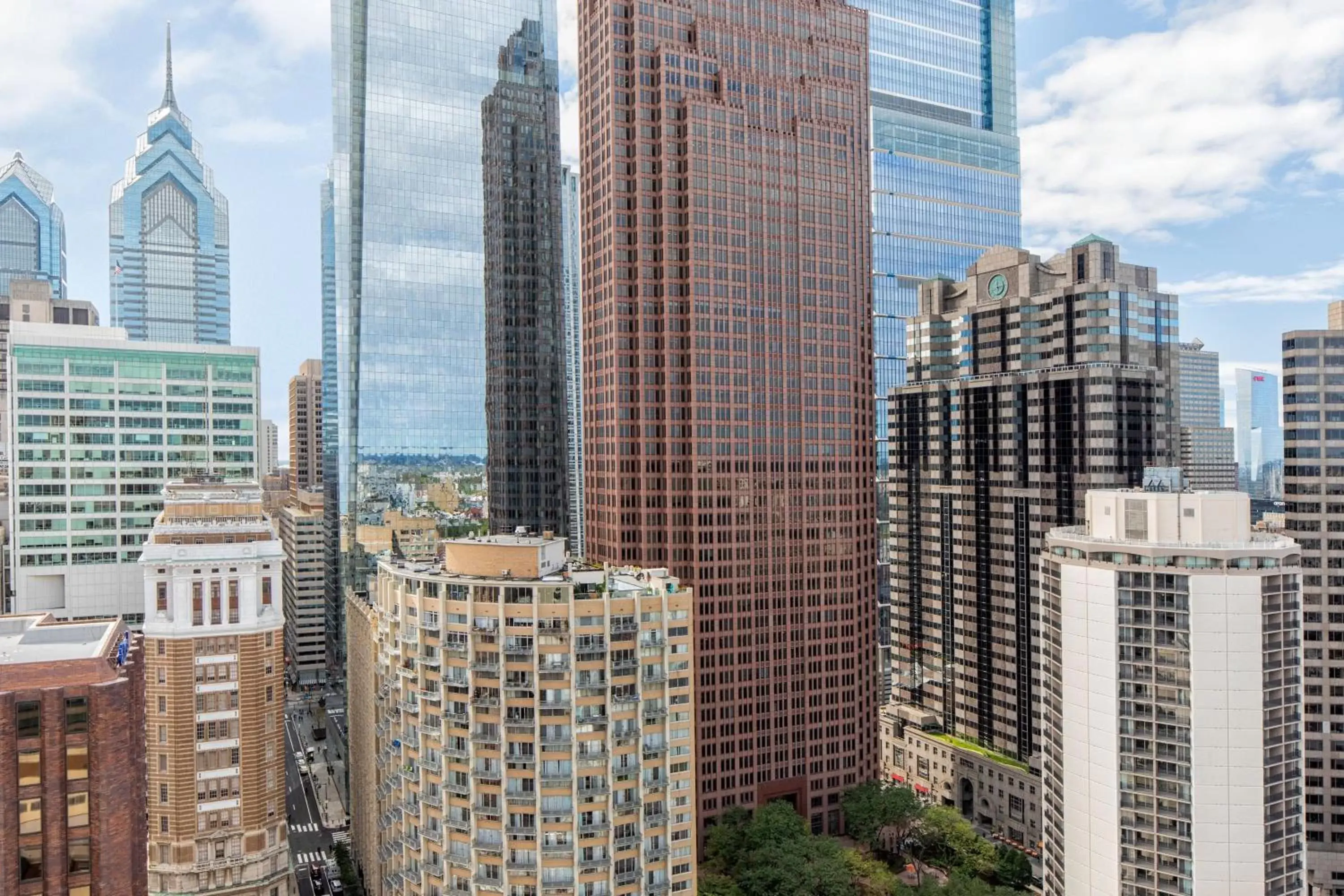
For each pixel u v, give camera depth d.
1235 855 130.50
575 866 130.50
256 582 162.75
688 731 140.00
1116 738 138.25
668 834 137.25
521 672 132.38
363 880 192.38
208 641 158.62
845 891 169.12
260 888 160.75
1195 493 139.00
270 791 164.12
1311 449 198.75
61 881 72.50
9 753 71.06
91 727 73.31
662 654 137.62
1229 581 130.88
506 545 139.00
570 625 132.25
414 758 140.38
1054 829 152.38
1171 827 133.50
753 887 174.62
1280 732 132.50
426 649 138.12
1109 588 139.12
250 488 184.00
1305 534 199.25
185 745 156.88
